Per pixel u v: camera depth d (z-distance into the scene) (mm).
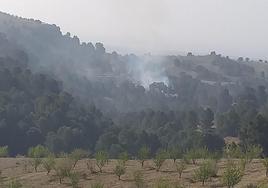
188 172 35594
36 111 122312
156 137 108875
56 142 104688
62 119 118688
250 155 38344
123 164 38688
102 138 105438
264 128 74000
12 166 45281
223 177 28484
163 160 37781
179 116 154500
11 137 108250
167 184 29406
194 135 103750
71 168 39719
